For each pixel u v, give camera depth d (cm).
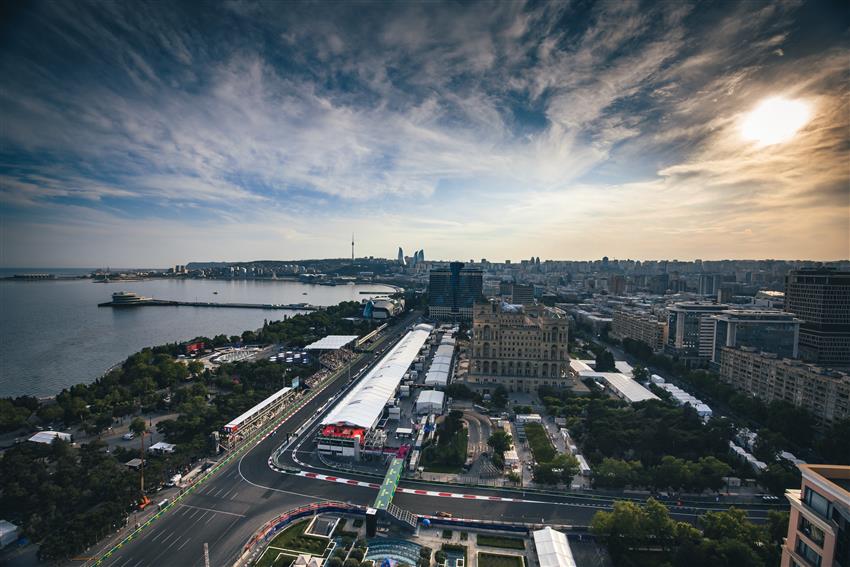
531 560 17100
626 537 17112
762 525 17975
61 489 19762
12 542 17525
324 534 18338
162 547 17388
